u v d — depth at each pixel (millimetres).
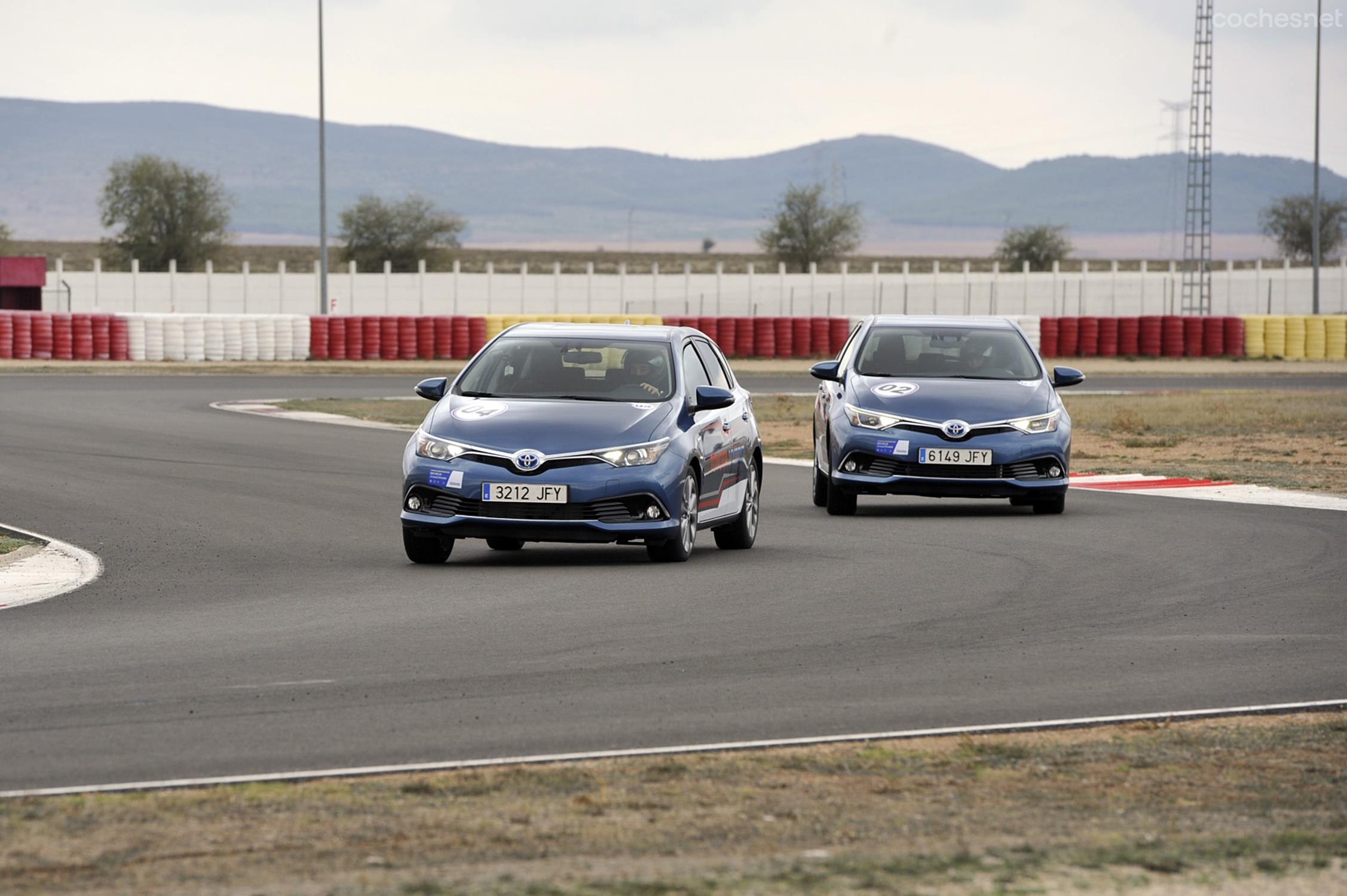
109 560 46688
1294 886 18047
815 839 19969
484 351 49344
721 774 23266
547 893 17641
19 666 31188
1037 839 20031
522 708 27719
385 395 130750
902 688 29500
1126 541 50750
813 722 26797
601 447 44562
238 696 28578
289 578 43156
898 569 44844
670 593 40375
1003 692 29188
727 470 48812
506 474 44250
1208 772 23594
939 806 21609
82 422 97375
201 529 53656
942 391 58438
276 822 20609
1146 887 17953
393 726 26312
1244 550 48594
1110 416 107875
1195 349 197000
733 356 191500
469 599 39469
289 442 86875
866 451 57188
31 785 22547
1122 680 30312
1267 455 83750
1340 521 56031
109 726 26234
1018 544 50125
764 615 37219
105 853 19250
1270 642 34125
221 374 154750
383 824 20562
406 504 45312
